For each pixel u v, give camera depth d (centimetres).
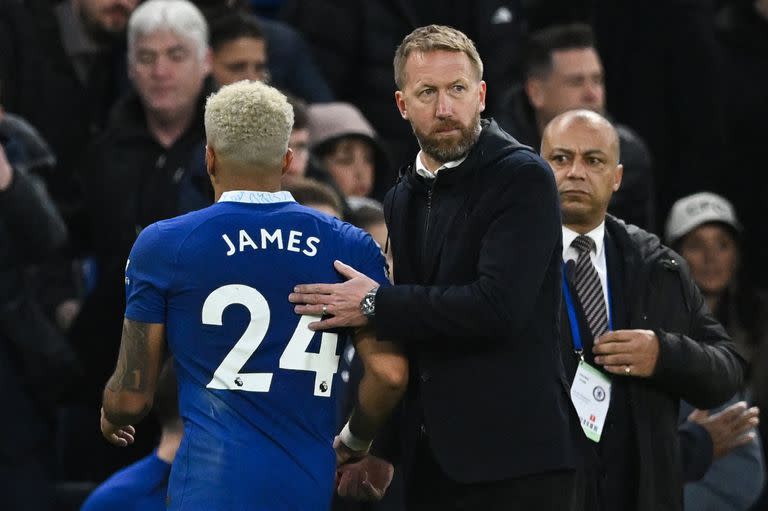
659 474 1862
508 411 1664
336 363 1669
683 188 3127
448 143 1664
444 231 1689
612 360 1830
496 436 1664
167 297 1634
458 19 2923
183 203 2323
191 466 1614
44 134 2730
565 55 2584
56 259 2611
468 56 1666
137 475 1923
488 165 1680
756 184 3234
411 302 1634
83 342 2336
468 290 1633
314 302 1636
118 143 2505
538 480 1664
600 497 1834
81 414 2434
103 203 2494
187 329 1625
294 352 1631
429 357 1692
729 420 2086
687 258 2791
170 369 1927
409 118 1683
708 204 2792
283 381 1627
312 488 1628
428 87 1656
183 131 2495
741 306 2820
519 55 2856
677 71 3123
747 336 2809
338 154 2680
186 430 1628
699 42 3122
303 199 2081
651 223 2580
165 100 2466
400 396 1705
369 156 2714
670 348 1842
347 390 2133
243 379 1619
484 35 2917
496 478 1658
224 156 1655
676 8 3120
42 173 2525
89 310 2333
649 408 1869
